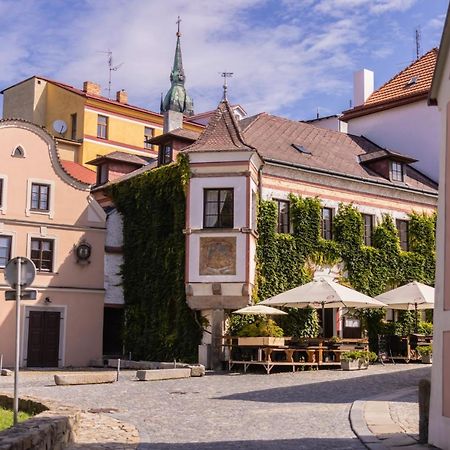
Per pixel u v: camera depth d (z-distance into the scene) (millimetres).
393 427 12875
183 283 29906
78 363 32406
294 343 28484
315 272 32688
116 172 38781
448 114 12055
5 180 31969
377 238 35469
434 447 11109
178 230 30688
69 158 46719
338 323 33500
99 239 33781
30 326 31594
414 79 42844
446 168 11945
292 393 18922
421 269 37062
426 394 11617
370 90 45500
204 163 29547
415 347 31641
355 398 17562
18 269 12859
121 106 49406
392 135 42000
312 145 36531
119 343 34469
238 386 20938
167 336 30750
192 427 13344
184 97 71375
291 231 32281
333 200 33969
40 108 50125
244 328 28203
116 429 12852
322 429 12992
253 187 30141
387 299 31547
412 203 37344
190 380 22906
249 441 11828
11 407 15297
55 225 32812
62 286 32500
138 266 33562
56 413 11602
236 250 28938
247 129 34500
